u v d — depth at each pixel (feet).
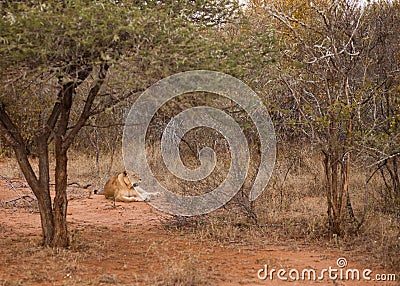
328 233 27.45
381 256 23.29
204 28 24.12
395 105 29.73
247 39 25.05
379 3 36.52
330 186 27.27
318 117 26.35
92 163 56.65
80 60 20.18
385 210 32.07
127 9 20.95
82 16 18.94
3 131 23.75
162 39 20.12
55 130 25.26
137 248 25.36
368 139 25.72
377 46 33.91
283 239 27.40
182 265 21.34
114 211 36.63
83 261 22.72
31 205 38.11
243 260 23.27
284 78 27.37
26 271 20.98
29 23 18.74
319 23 29.76
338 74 27.81
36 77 20.35
